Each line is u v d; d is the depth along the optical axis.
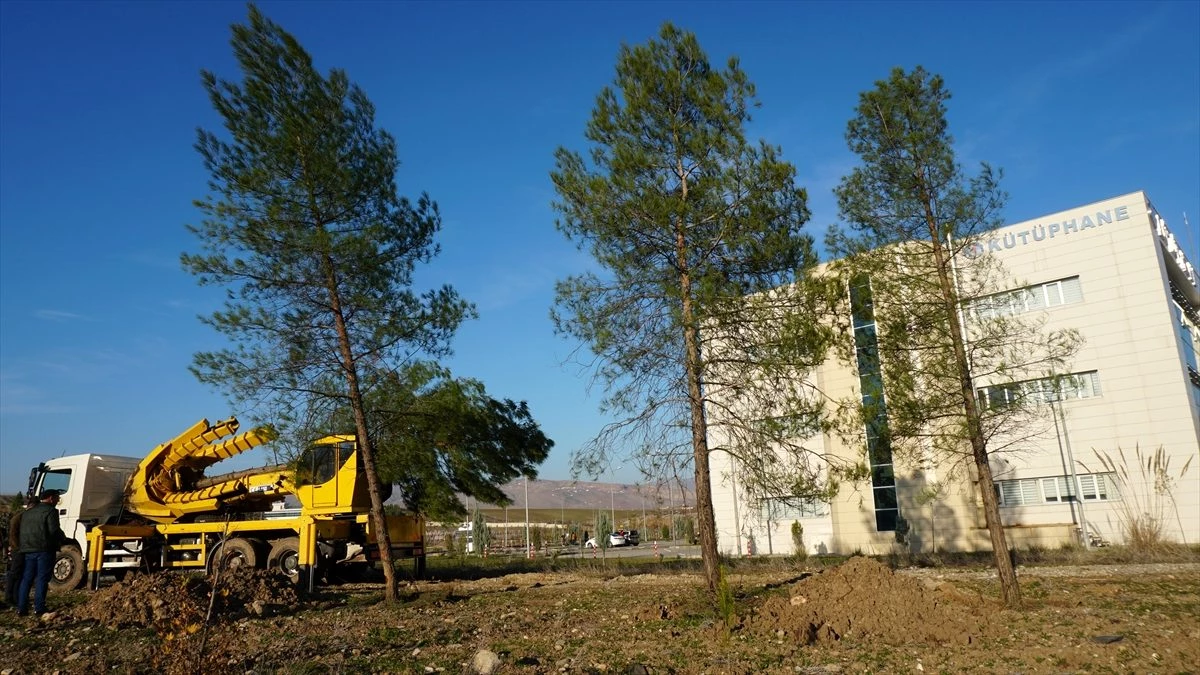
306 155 13.44
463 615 12.56
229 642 7.65
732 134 12.74
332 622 11.86
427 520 23.02
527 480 24.50
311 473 18.58
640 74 13.16
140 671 8.45
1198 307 34.88
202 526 19.00
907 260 12.62
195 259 12.95
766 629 10.16
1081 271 28.78
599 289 12.66
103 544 18.53
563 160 13.04
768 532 34.56
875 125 12.95
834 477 13.12
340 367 14.24
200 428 20.00
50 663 9.23
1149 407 27.02
